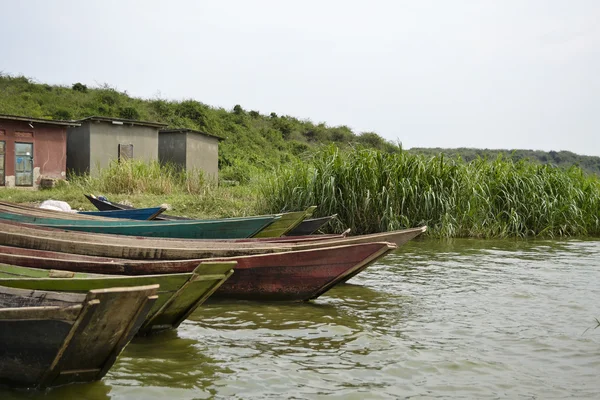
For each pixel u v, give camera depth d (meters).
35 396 4.31
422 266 10.65
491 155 17.48
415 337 6.15
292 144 44.00
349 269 7.49
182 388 4.57
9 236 7.09
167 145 25.75
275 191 15.13
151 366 5.03
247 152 38.38
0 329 4.18
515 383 4.87
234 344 5.75
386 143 43.22
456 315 7.11
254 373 4.96
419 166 14.57
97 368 4.57
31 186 21.41
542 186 16.00
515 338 6.15
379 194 14.14
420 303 7.73
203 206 16.20
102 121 22.70
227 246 8.24
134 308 4.21
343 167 14.41
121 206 13.63
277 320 6.71
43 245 7.11
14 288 4.50
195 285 5.52
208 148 27.09
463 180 14.89
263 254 7.43
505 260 11.39
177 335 5.98
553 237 15.50
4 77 37.72
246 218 10.05
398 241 8.55
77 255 6.40
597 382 4.91
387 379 4.92
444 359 5.44
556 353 5.67
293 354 5.50
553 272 10.09
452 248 13.00
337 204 14.27
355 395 4.56
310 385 4.74
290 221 10.55
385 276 9.67
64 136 22.33
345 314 7.07
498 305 7.65
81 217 11.00
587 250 12.95
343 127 51.09
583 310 7.42
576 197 16.62
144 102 40.78
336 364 5.25
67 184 20.80
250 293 7.65
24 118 20.75
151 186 18.50
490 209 15.62
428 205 14.47
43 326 4.10
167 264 6.06
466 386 4.80
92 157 22.48
